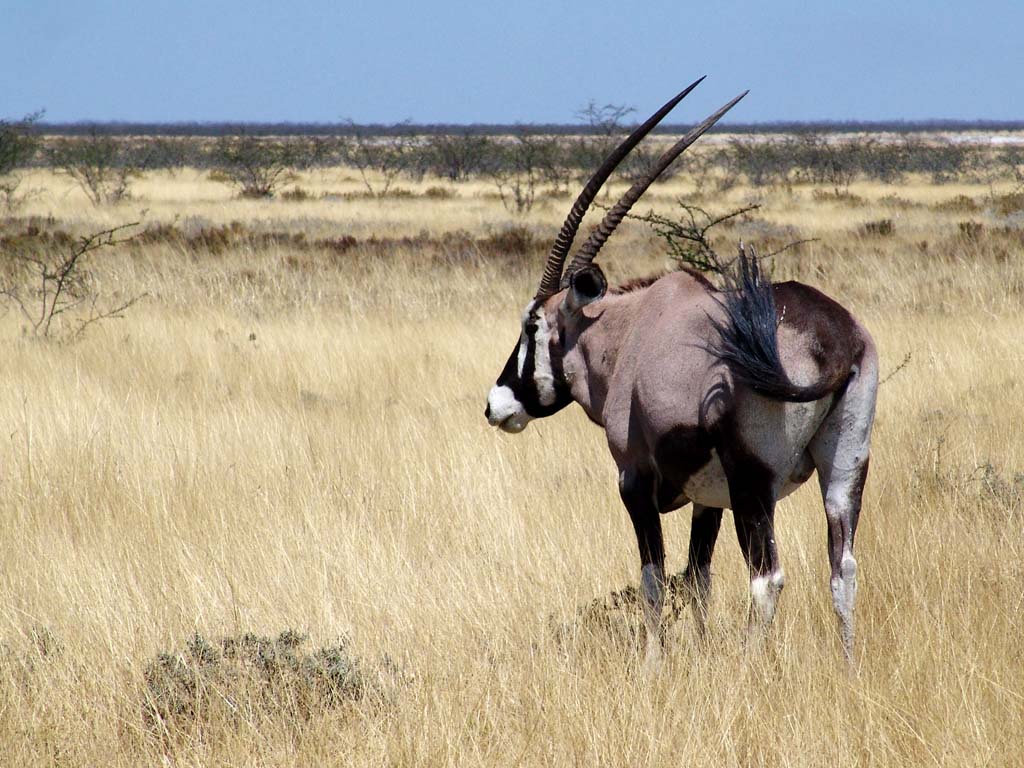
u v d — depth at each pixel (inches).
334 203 6156.5
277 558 839.7
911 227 4035.4
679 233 1669.5
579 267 740.0
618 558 834.2
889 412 1286.9
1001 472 1018.1
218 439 1203.2
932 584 726.5
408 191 7263.8
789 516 877.8
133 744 582.9
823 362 592.7
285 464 1112.2
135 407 1336.1
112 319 2026.3
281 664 633.6
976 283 2267.5
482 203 6156.5
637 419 655.1
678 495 677.3
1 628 716.0
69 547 872.3
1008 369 1487.5
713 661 621.6
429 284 2534.5
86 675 630.5
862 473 617.6
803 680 588.1
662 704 596.4
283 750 557.6
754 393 593.6
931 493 939.3
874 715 565.0
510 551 848.3
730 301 577.0
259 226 4345.5
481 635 689.0
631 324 692.7
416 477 1073.5
